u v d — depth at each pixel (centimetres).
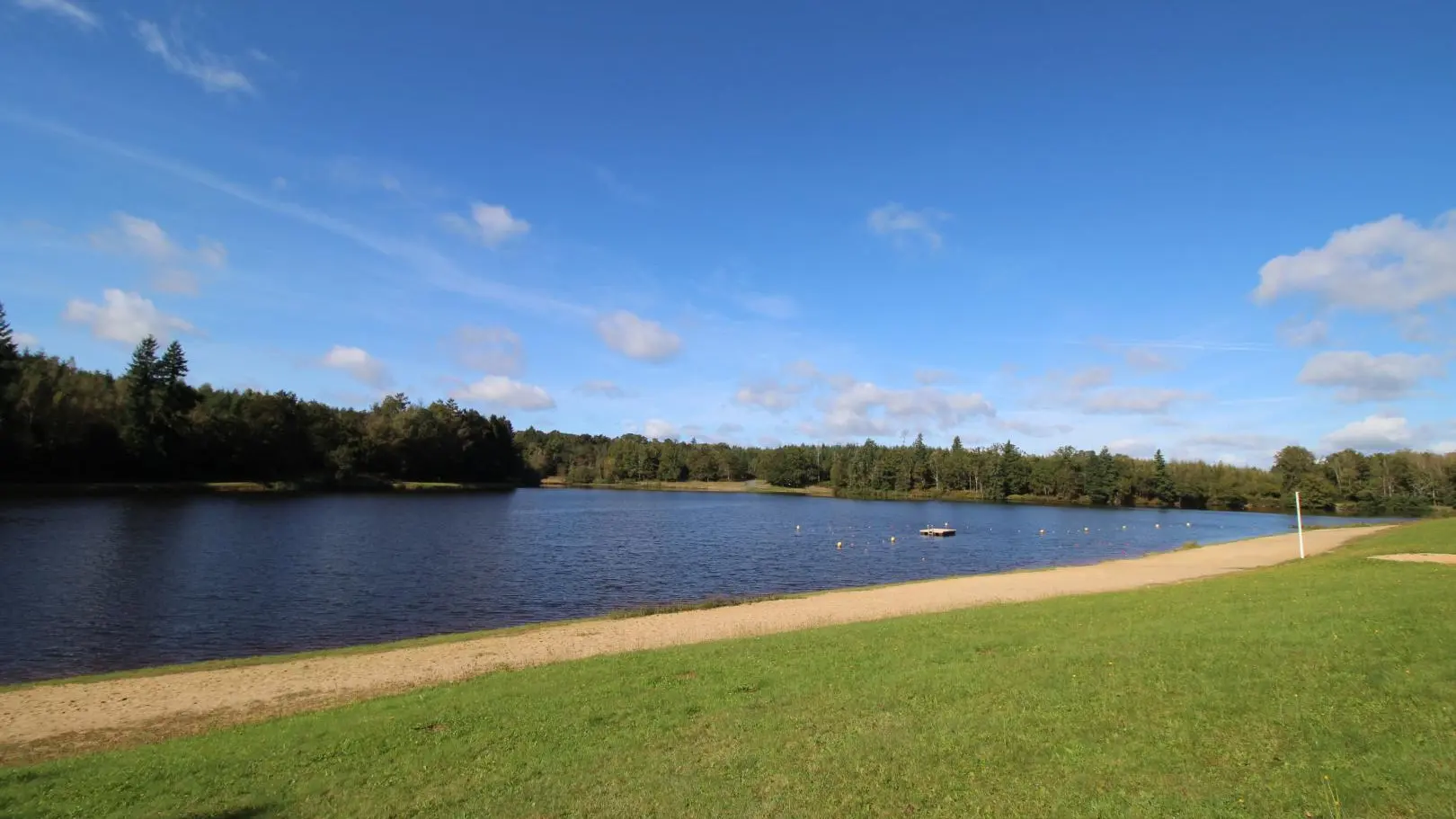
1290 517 11456
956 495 16725
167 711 1551
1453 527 5106
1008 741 893
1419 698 912
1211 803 705
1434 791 688
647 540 6219
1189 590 2364
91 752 1298
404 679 1791
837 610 2698
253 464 10569
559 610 3170
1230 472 15000
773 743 954
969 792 769
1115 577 3619
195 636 2494
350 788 910
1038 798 744
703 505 12288
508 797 848
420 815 822
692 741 994
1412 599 1528
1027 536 7644
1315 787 720
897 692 1140
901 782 803
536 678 1542
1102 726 916
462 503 10112
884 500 16038
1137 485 14800
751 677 1364
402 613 2973
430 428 13725
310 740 1148
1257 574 2900
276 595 3195
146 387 9369
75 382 8675
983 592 3117
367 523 6506
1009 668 1230
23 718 1505
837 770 848
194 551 4294
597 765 928
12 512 5828
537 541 5797
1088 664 1205
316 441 11594
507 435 16200
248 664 1983
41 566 3556
